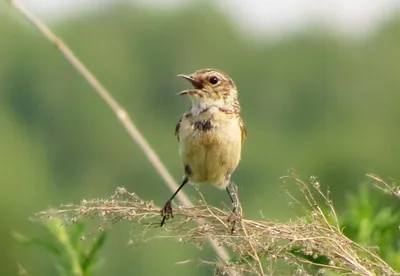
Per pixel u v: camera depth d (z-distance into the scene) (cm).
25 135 2845
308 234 663
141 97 3394
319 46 3419
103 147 2730
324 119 3231
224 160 836
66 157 2828
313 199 685
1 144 2580
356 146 2770
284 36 3575
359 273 657
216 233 666
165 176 803
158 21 3603
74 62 823
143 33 3541
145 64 3444
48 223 770
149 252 1328
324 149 2828
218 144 831
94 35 3516
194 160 837
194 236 668
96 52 3444
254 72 3512
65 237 770
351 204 789
